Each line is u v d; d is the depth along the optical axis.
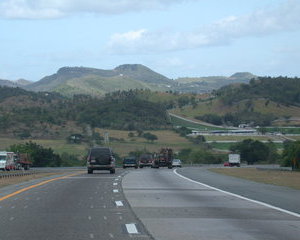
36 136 175.88
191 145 186.75
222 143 196.38
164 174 52.97
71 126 198.50
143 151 154.00
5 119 191.25
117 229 15.07
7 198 24.91
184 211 19.52
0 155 79.69
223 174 54.06
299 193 28.06
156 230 14.94
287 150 93.50
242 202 23.03
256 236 14.05
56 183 36.91
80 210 19.73
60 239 13.46
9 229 15.12
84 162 126.50
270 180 41.53
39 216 17.98
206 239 13.54
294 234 14.42
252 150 164.38
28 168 89.12
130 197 25.30
